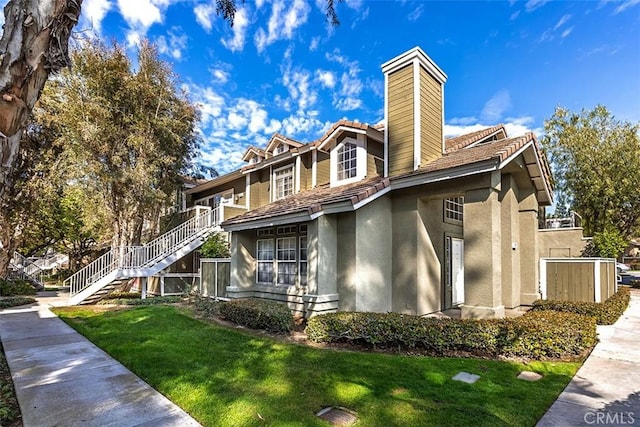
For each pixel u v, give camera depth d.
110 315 9.77
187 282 14.71
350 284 8.24
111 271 12.58
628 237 20.62
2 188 2.61
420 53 9.12
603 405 3.83
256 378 4.73
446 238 9.91
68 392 4.42
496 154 6.91
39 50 2.62
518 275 8.95
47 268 27.50
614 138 19.72
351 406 3.85
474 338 5.60
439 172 7.71
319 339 6.43
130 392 4.41
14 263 20.25
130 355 5.87
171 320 8.77
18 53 2.53
